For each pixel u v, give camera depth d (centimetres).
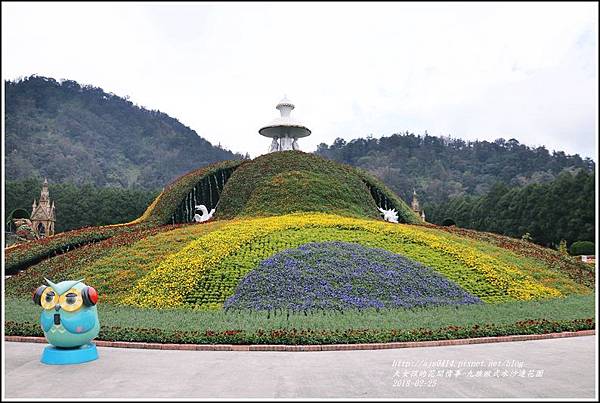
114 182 10369
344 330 1092
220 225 2183
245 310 1338
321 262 1623
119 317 1245
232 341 1031
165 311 1341
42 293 910
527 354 961
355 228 2109
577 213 5259
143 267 1672
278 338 1030
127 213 6412
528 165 10669
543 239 5681
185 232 2056
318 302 1375
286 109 3562
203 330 1091
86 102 12950
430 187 10275
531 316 1297
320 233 1973
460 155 11950
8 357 945
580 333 1188
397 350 1004
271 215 2611
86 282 1611
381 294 1466
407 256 1809
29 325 1175
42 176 9212
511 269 1856
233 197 2978
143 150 12406
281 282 1480
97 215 6359
